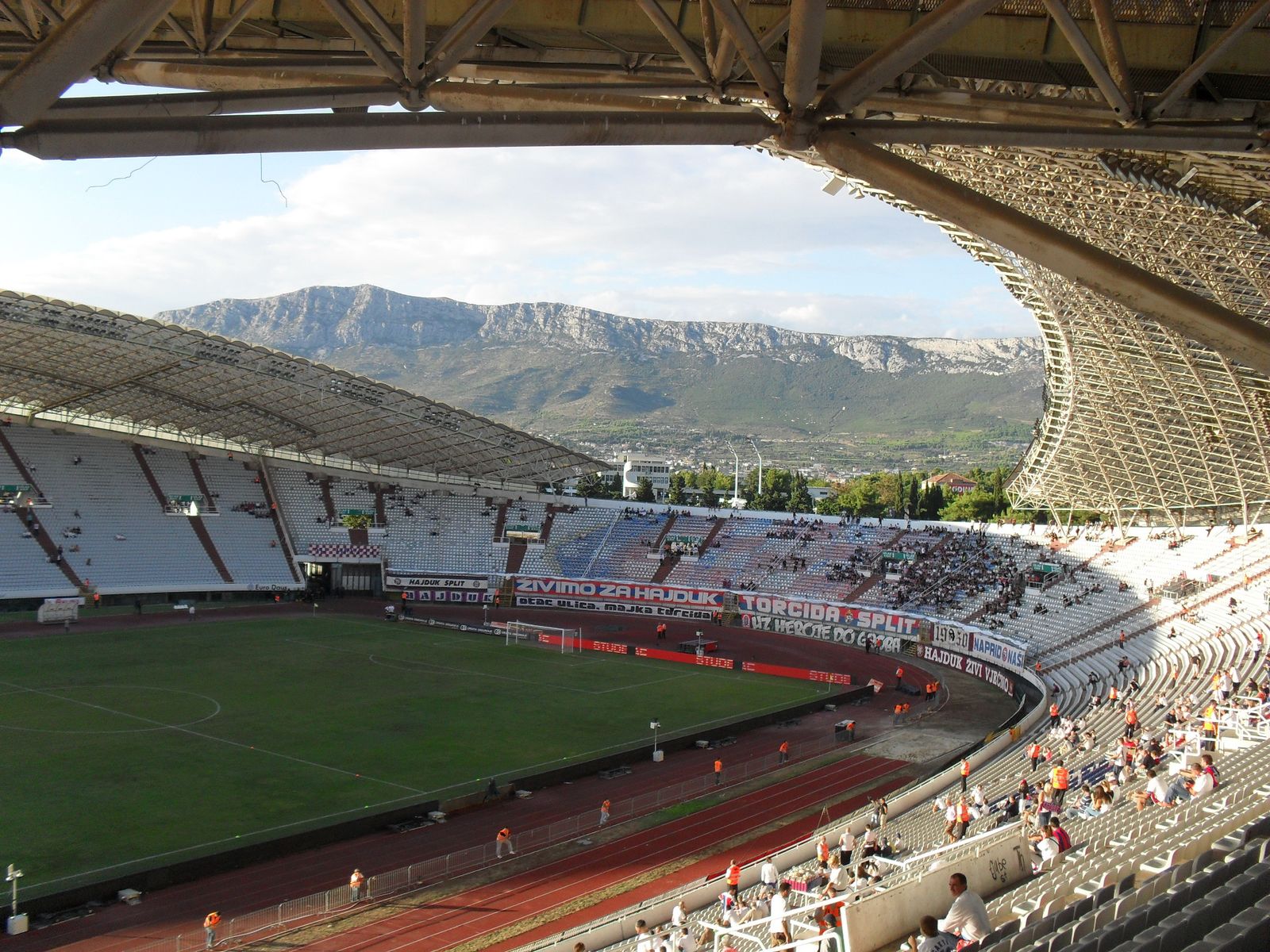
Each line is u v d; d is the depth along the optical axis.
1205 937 10.02
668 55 16.14
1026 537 109.00
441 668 82.12
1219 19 16.03
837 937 20.36
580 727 64.81
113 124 9.28
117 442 117.88
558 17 15.48
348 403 105.56
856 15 15.75
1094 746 50.38
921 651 98.94
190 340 86.56
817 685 82.62
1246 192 41.88
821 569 116.31
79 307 78.31
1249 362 15.33
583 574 124.81
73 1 14.11
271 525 121.31
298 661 81.81
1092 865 22.95
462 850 43.47
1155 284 14.94
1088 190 50.34
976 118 17.53
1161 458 90.00
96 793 47.56
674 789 52.97
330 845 43.78
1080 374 84.69
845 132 13.47
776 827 47.75
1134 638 78.94
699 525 129.12
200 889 38.66
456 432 114.88
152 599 106.50
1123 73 14.47
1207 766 31.14
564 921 36.81
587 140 11.74
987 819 38.06
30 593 98.44
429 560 125.06
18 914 34.59
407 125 10.59
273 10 15.80
